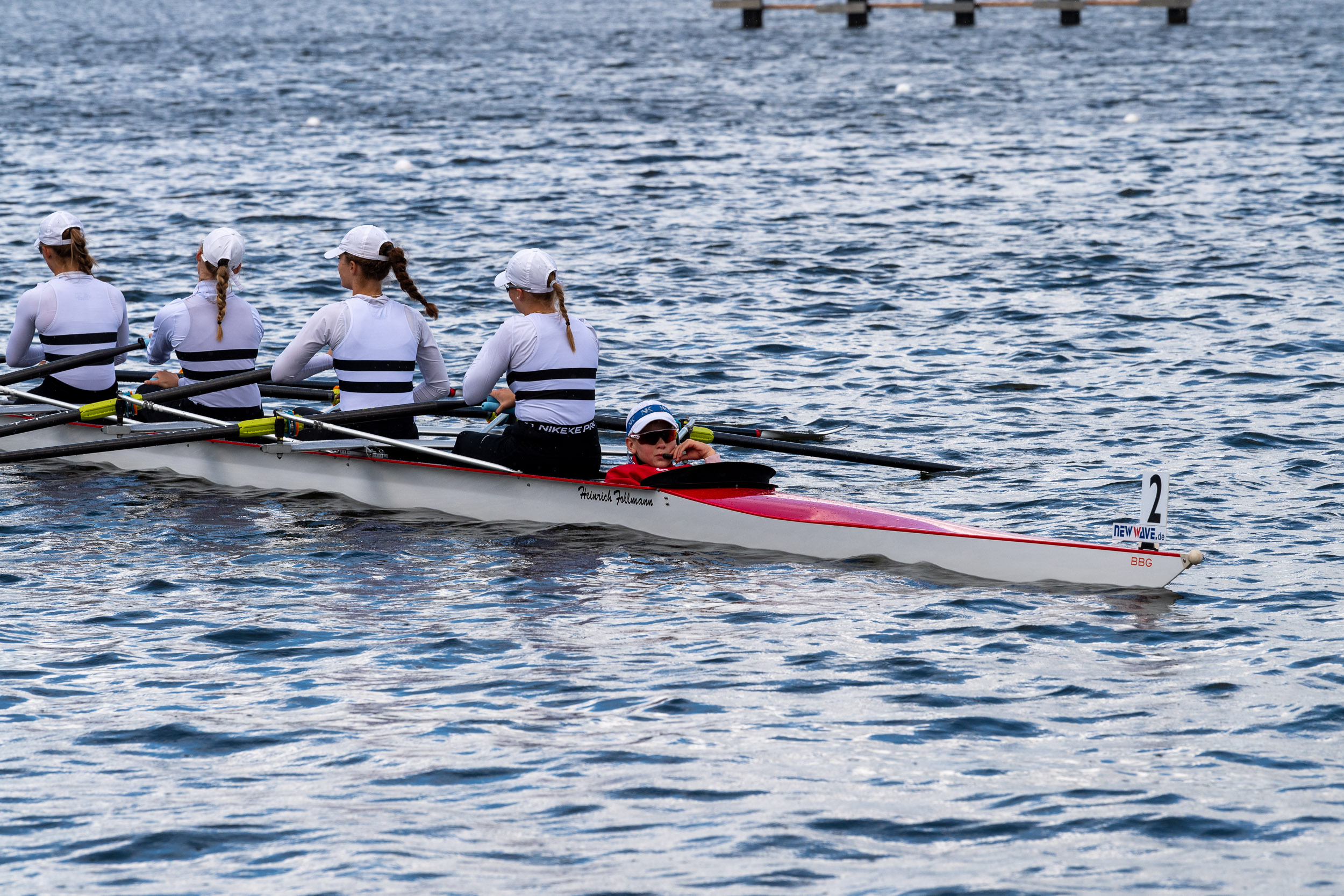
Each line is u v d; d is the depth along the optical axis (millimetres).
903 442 49781
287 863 22750
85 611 33406
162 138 141125
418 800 24703
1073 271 80375
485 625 32656
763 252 87375
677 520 39250
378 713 28062
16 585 35188
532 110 163125
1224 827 23734
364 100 174875
